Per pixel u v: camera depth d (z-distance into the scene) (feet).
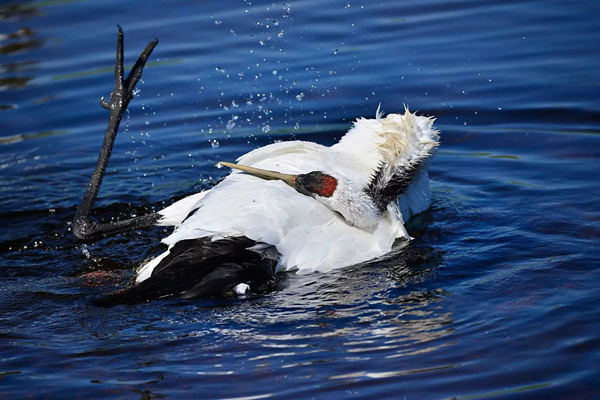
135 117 53.47
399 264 34.22
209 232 33.06
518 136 48.85
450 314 30.09
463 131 49.96
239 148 49.96
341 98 53.67
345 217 34.42
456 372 26.48
